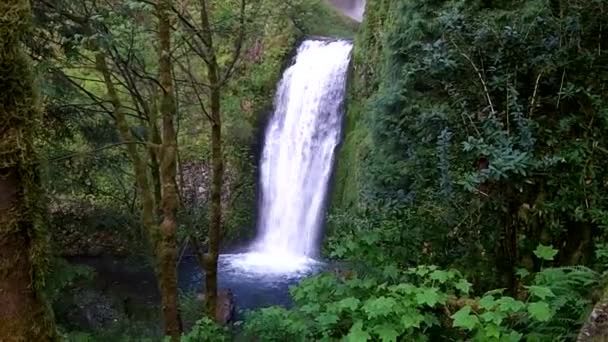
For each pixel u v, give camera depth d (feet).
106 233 36.88
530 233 14.30
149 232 21.91
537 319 9.52
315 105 46.16
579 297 10.31
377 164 16.37
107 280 35.24
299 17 36.06
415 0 14.66
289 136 47.24
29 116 4.70
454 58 12.91
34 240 4.81
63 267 22.44
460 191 13.32
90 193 29.86
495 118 12.07
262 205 47.42
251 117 48.21
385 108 15.21
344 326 12.12
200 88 30.68
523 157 11.51
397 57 15.75
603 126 12.45
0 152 4.55
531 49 12.44
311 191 44.80
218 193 22.40
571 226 13.85
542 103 12.98
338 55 45.57
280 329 13.12
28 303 4.79
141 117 23.71
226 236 45.37
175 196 19.25
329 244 15.10
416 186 14.61
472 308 11.09
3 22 4.50
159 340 24.49
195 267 40.70
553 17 12.36
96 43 17.78
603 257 11.87
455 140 13.23
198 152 42.73
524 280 13.74
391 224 14.75
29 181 4.74
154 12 18.33
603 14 12.11
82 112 25.32
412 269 11.69
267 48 49.32
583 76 12.49
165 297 19.43
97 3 19.19
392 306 10.52
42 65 17.25
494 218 13.88
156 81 18.61
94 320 27.76
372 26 39.37
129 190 33.73
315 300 12.78
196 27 21.59
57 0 18.31
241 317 32.01
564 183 12.64
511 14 12.78
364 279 12.94
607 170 12.53
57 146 24.35
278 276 39.17
